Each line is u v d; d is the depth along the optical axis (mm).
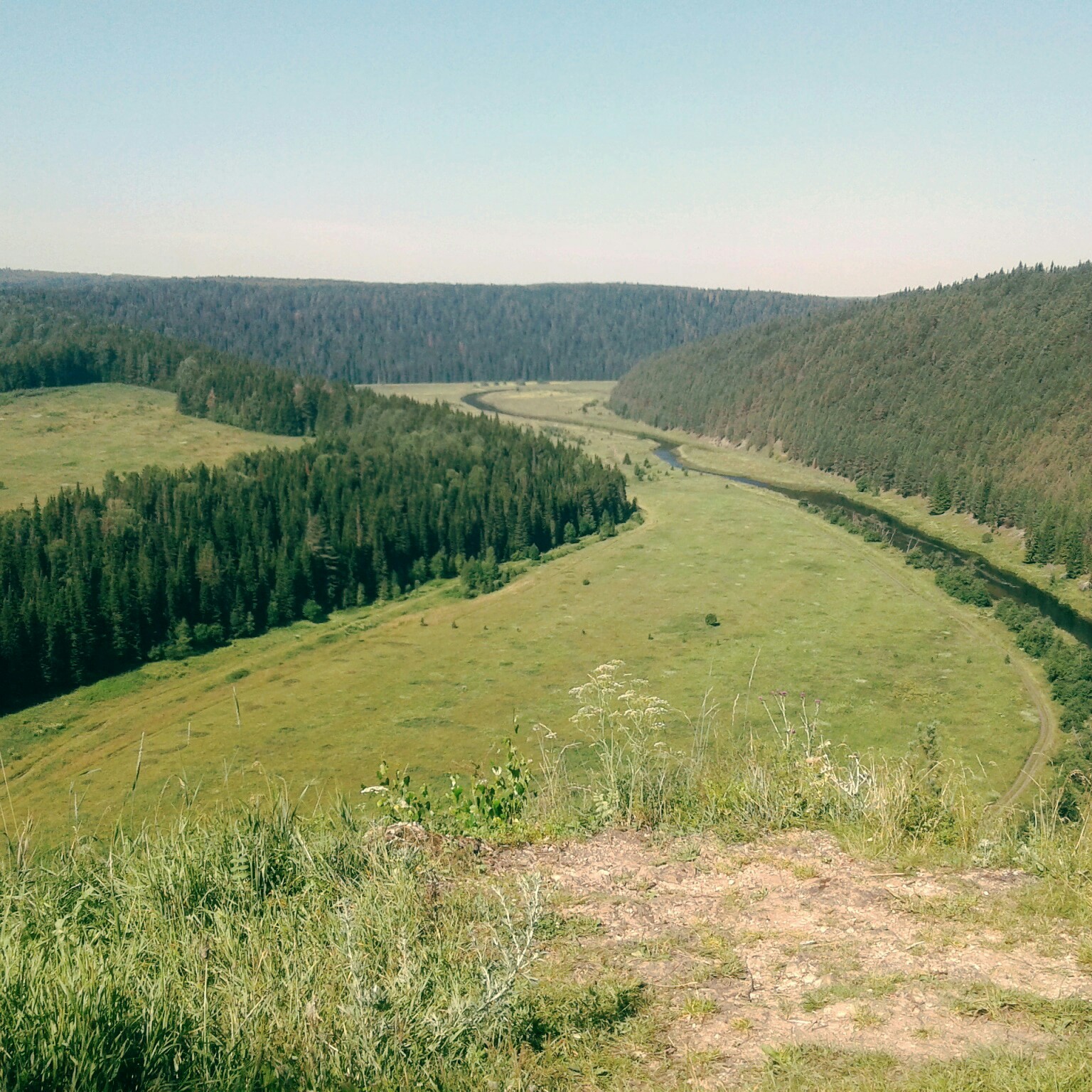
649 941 6438
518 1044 5230
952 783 9008
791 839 8242
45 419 193875
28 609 84250
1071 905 6516
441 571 123000
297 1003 5203
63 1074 4145
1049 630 82250
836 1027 5258
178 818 7605
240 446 184125
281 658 92688
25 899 6492
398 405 198625
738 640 89188
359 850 7520
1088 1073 4461
